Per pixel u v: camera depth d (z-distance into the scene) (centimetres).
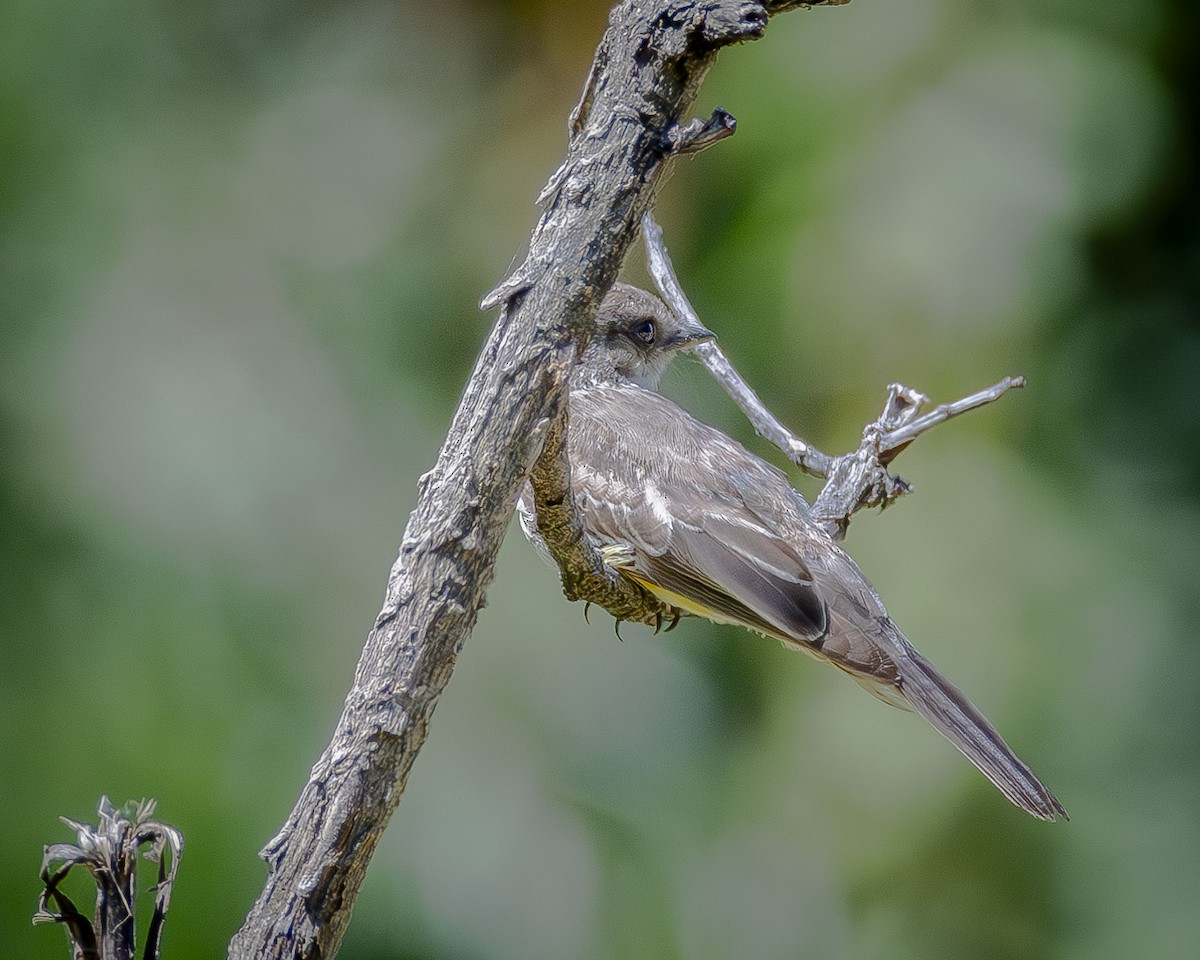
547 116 1360
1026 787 732
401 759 482
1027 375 1262
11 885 1097
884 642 782
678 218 1295
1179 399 1369
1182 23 1362
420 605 483
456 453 489
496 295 489
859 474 839
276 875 477
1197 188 1397
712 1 477
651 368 944
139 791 1115
